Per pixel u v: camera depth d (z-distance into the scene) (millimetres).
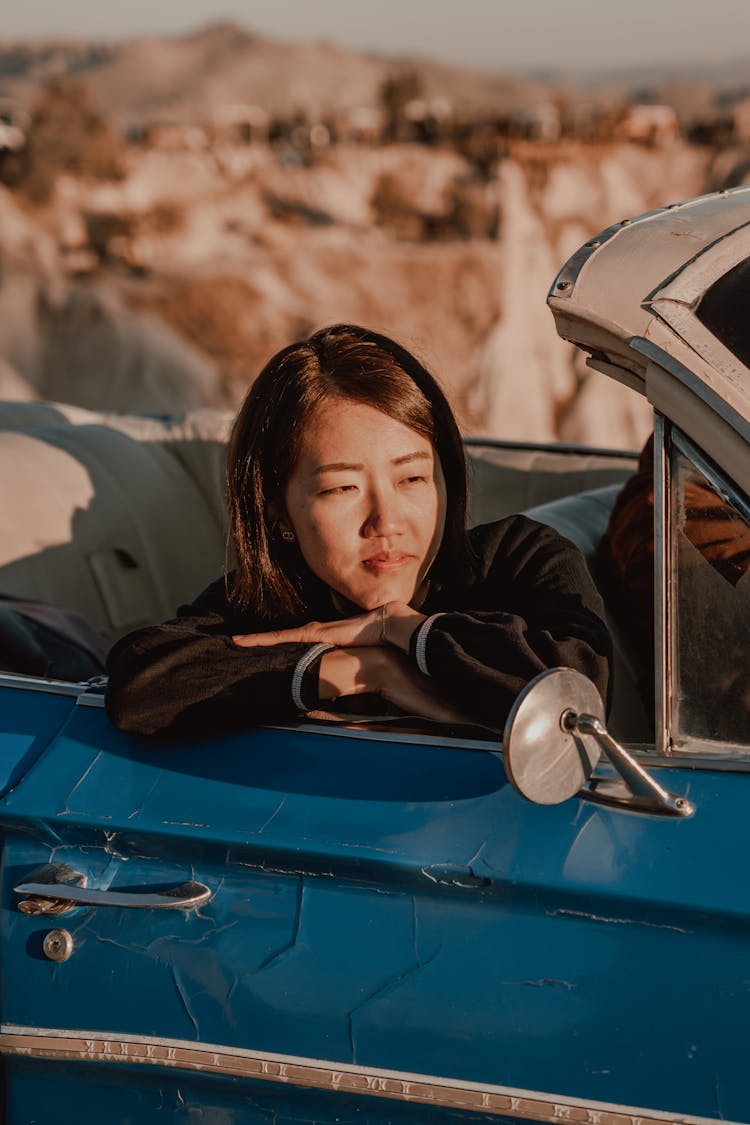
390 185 89750
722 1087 1364
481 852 1451
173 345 53688
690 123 110688
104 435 2963
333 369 1731
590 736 1387
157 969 1589
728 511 1450
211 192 86812
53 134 80812
